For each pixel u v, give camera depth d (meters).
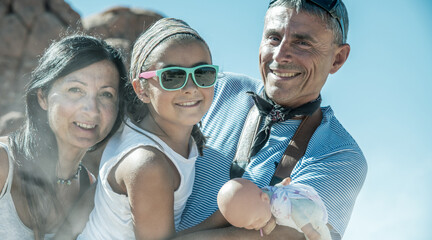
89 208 3.32
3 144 3.15
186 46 2.97
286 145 3.54
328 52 3.60
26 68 11.03
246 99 3.85
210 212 3.40
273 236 2.95
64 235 3.31
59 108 3.09
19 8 11.74
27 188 3.16
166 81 2.92
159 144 2.97
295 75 3.54
